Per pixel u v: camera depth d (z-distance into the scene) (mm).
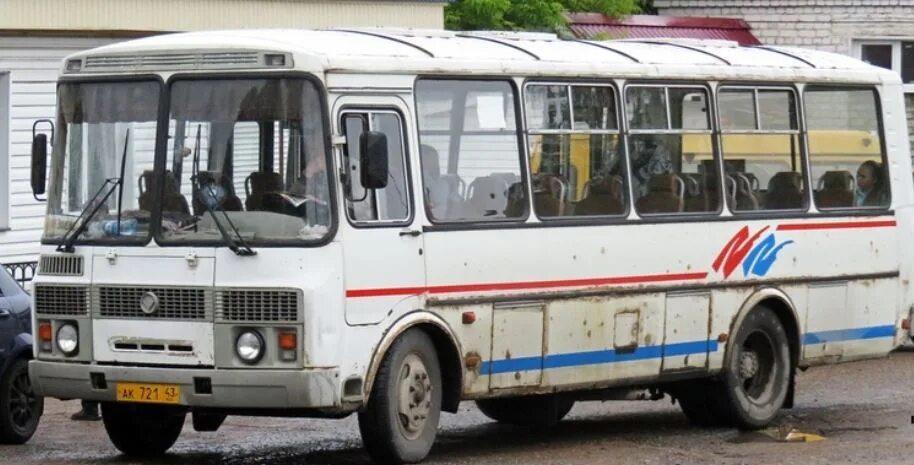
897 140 19734
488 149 15359
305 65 13883
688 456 15734
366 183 13781
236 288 13805
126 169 14406
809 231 18516
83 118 14695
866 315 19188
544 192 15852
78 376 14398
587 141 16328
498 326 15320
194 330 13945
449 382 15039
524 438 17125
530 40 16672
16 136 25391
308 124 13883
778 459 15492
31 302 14938
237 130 14039
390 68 14438
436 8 30188
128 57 14477
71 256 14508
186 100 14227
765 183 18203
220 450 16172
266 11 27469
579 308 16078
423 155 14727
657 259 16859
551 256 15805
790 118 18594
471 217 15109
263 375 13680
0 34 24969
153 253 14125
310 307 13641
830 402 20266
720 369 17562
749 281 17828
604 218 16375
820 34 35469
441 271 14758
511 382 15523
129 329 14219
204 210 14047
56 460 15320
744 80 18031
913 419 18703
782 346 18250
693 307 17250
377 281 14156
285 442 16859
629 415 19656
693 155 17422
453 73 15023
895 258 19500
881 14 35031
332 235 13797
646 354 16781
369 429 14297
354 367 13938
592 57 16609
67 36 25812
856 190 19219
